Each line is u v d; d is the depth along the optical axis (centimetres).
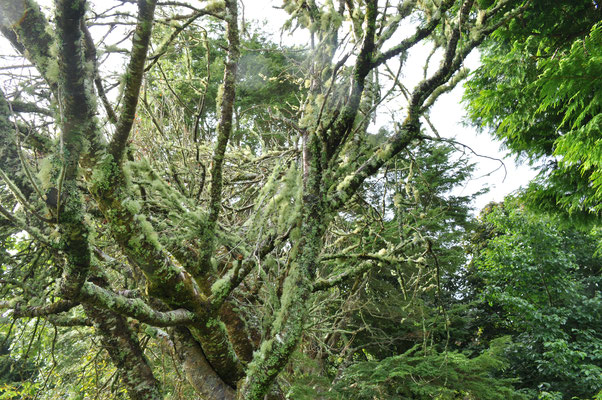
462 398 684
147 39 187
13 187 186
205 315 284
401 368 636
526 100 478
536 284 1105
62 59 172
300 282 231
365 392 644
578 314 1055
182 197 268
